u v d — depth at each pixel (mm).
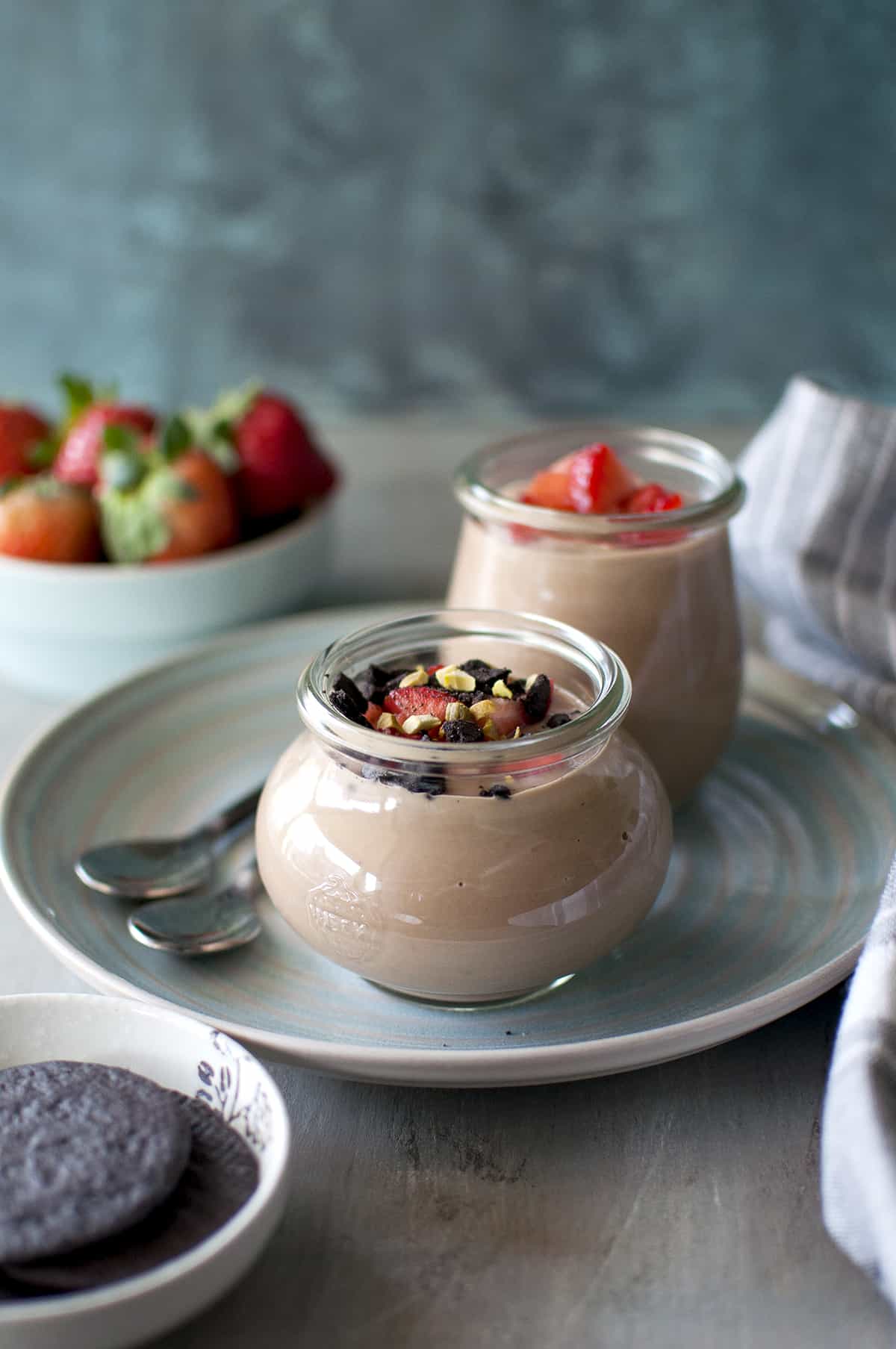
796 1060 404
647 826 405
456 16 792
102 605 548
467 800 387
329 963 424
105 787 490
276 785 412
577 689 420
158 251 875
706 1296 352
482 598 456
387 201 846
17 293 896
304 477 614
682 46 789
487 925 385
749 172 820
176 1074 375
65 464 606
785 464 540
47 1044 380
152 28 809
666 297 860
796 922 434
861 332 861
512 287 865
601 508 453
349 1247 362
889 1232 331
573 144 820
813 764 488
